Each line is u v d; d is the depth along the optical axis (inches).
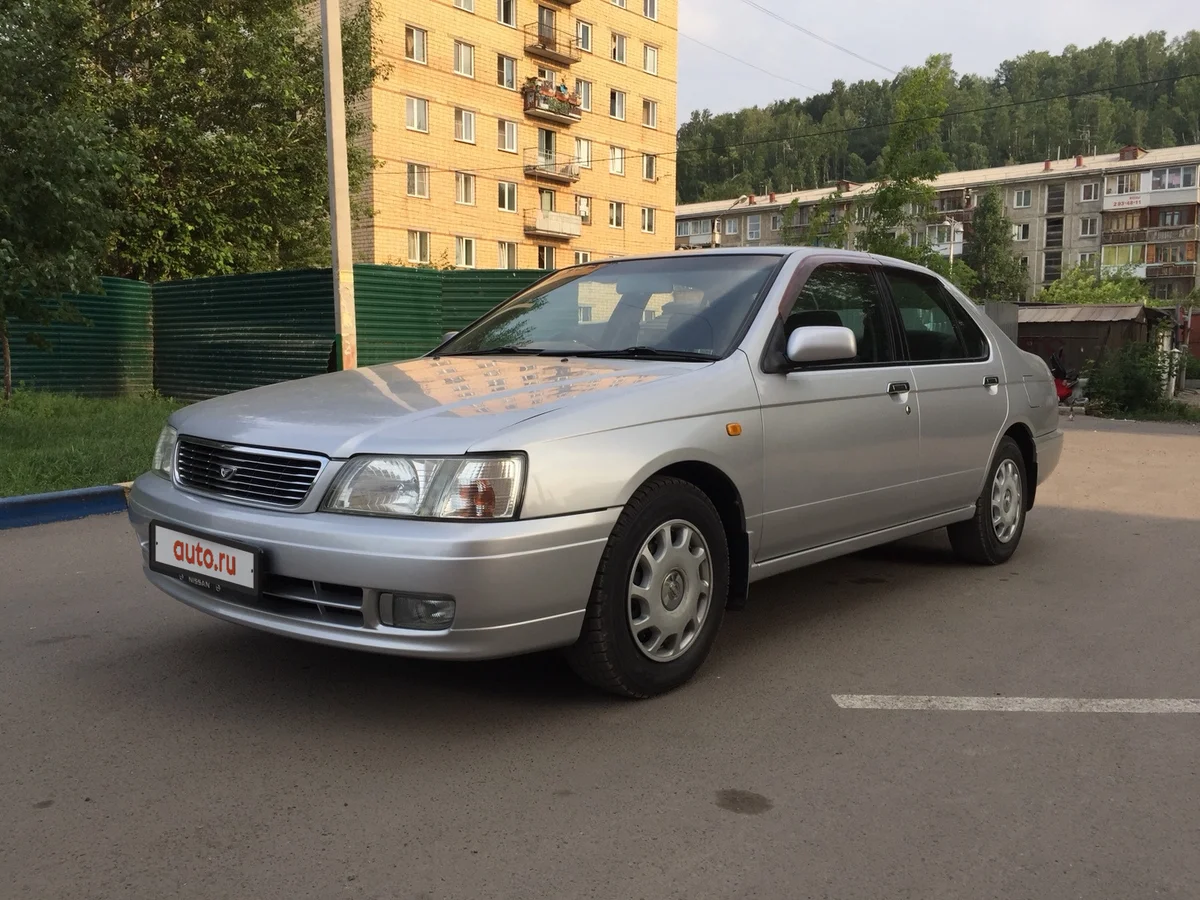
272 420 123.8
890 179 930.1
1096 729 123.1
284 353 525.7
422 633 108.0
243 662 143.5
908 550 225.5
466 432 112.0
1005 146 4670.3
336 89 422.6
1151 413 702.5
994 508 205.3
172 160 654.5
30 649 149.1
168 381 581.6
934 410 177.0
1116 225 2871.6
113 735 117.9
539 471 111.4
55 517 248.7
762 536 142.0
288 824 96.7
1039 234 3046.3
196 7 668.7
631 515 121.5
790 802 102.3
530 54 1635.1
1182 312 1497.3
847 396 155.6
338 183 425.4
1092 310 972.6
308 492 113.3
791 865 89.9
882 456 163.3
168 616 166.7
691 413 129.6
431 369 149.8
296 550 111.3
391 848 92.1
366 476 111.3
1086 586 193.9
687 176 4328.3
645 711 126.6
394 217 1448.1
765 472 140.1
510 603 108.9
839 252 171.9
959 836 95.7
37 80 366.3
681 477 134.9
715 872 88.6
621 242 1849.2
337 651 148.9
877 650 153.4
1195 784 107.8
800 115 4493.1
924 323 186.5
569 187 1732.3
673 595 129.3
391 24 1418.6
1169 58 5108.3
